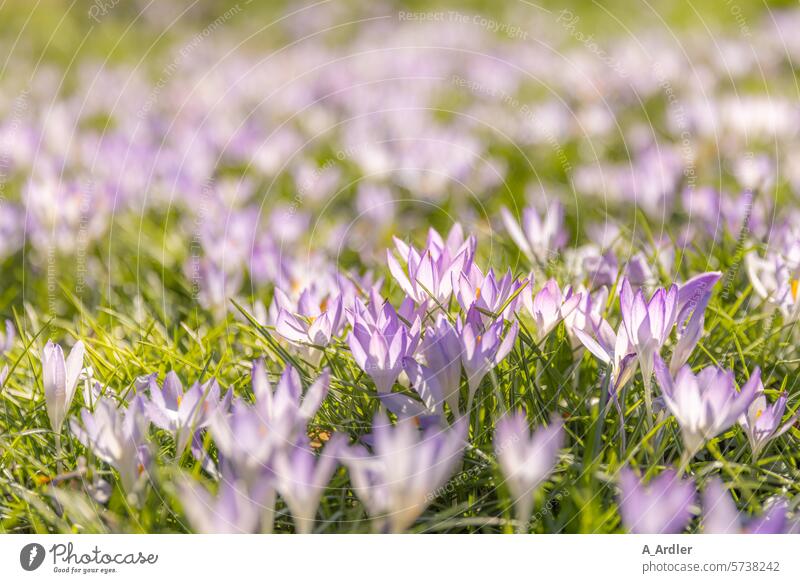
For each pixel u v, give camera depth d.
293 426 2.09
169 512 2.32
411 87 7.99
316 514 2.41
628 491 2.10
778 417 2.33
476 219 5.10
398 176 5.65
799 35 9.28
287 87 8.10
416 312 2.69
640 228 4.62
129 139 6.05
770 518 2.26
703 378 2.26
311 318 2.71
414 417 2.37
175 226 5.01
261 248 3.73
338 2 12.11
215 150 6.11
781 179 5.20
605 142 6.64
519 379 2.72
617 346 2.39
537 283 3.44
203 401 2.24
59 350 2.42
